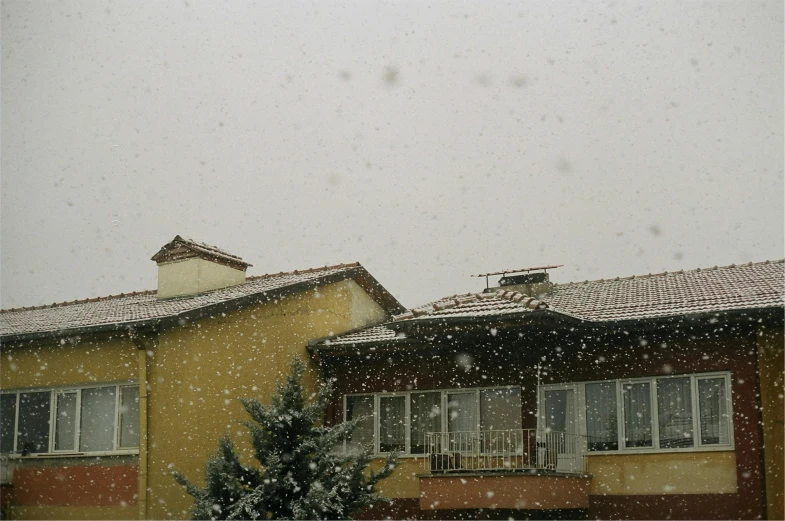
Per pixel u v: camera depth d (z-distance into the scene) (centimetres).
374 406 1870
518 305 1597
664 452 1576
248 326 1753
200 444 1620
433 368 1823
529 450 1642
